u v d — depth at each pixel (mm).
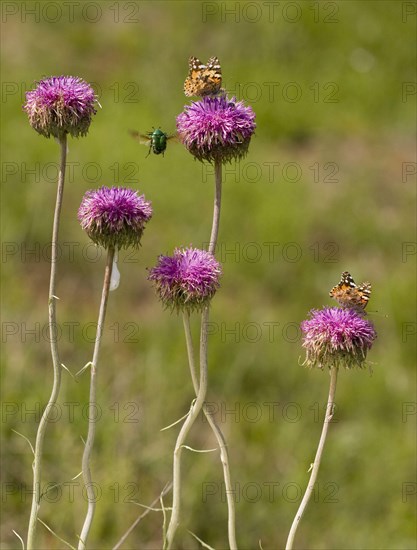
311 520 9773
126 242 5301
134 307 12859
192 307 5297
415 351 12516
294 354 12133
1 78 17609
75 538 8961
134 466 9570
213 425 5375
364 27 20234
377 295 13398
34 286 12930
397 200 15977
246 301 13266
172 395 10750
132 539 9070
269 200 15016
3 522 9133
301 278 13812
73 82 5391
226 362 11594
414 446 10703
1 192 14141
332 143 17469
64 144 5344
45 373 10688
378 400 11477
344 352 5273
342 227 14898
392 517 9891
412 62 19703
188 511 9430
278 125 17609
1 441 9586
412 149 17578
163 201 14750
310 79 18938
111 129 16281
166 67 18875
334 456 10461
